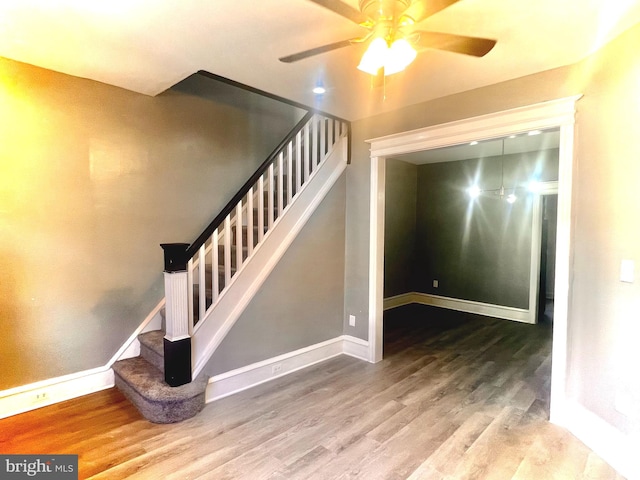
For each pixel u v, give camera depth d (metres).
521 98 2.68
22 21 1.99
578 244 2.45
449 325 5.24
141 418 2.60
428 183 6.50
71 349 2.89
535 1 1.77
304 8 1.85
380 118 3.63
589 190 2.37
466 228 6.07
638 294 2.04
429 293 6.56
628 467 2.02
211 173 3.68
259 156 4.07
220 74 2.70
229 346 2.99
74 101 2.82
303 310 3.57
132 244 3.17
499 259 5.71
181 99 3.44
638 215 2.06
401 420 2.62
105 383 3.05
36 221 2.70
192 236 3.55
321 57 2.39
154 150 3.27
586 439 2.34
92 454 2.19
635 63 2.05
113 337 3.10
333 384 3.21
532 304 5.38
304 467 2.09
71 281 2.87
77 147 2.85
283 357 3.41
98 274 3.00
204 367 2.83
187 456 2.18
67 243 2.83
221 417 2.63
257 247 3.17
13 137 2.58
